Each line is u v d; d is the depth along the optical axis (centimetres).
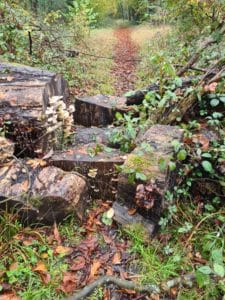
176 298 208
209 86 313
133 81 780
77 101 426
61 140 334
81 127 399
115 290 211
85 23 1047
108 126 394
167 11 794
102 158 290
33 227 258
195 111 344
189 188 292
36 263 225
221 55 385
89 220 269
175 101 337
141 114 356
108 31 1966
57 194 248
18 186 255
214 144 291
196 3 585
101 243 248
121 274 223
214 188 283
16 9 654
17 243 234
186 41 671
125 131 331
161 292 211
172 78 373
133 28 2184
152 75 709
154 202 242
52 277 216
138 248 239
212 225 260
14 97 312
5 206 250
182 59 574
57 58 693
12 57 553
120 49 1327
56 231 253
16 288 208
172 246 244
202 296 206
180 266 226
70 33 952
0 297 201
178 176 279
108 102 422
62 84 413
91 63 858
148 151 266
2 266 218
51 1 1238
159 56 351
